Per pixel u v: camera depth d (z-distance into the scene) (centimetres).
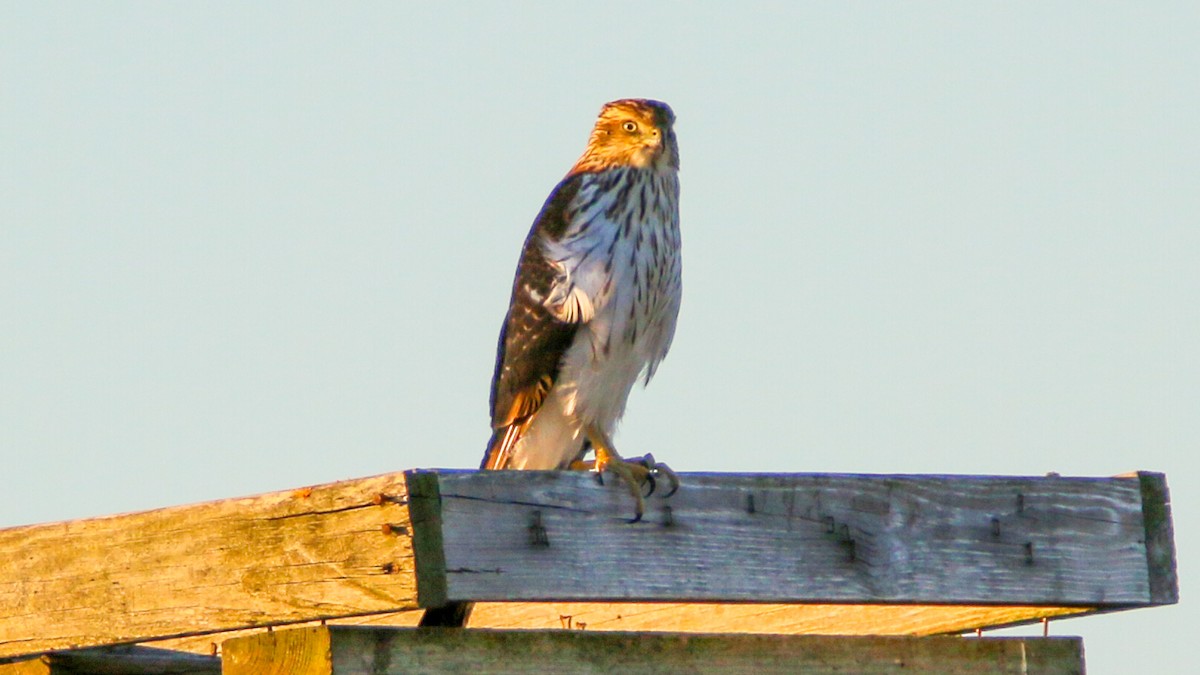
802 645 1112
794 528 1062
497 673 997
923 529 1101
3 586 1065
